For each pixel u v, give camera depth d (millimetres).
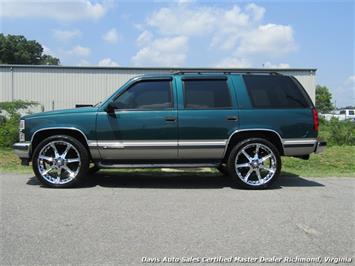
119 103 8023
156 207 6488
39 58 106812
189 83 8133
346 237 5129
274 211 6336
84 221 5660
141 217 5891
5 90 37156
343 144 17719
